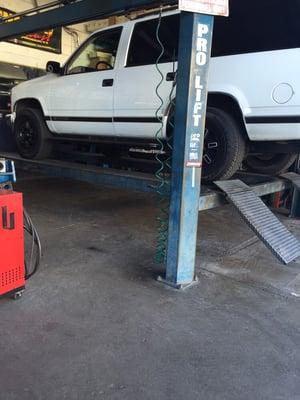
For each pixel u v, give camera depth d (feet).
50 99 16.98
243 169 17.71
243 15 11.66
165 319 8.40
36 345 7.28
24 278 9.07
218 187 12.03
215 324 8.31
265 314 8.82
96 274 10.55
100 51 15.53
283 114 11.16
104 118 15.19
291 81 10.89
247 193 12.56
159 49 13.48
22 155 18.81
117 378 6.49
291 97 10.94
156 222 15.74
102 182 14.14
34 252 11.87
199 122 9.45
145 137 14.25
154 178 12.83
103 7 10.71
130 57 14.37
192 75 9.05
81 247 12.59
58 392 6.12
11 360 6.83
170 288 9.89
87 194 20.48
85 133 16.24
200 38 8.97
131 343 7.48
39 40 35.55
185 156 9.39
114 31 15.05
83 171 14.87
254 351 7.41
